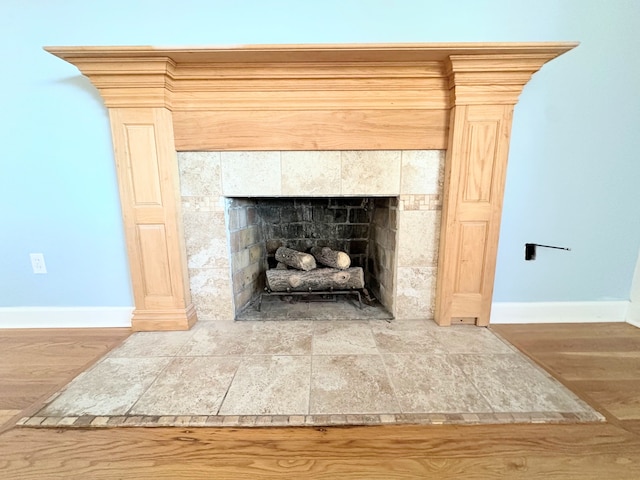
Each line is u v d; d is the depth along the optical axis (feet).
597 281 5.80
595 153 5.32
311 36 4.94
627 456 3.05
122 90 4.73
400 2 4.84
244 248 6.40
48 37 4.87
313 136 5.10
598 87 5.09
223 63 4.61
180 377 4.17
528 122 5.22
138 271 5.39
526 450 3.12
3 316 5.80
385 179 5.32
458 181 5.08
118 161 5.01
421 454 3.08
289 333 5.37
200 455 3.08
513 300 5.88
